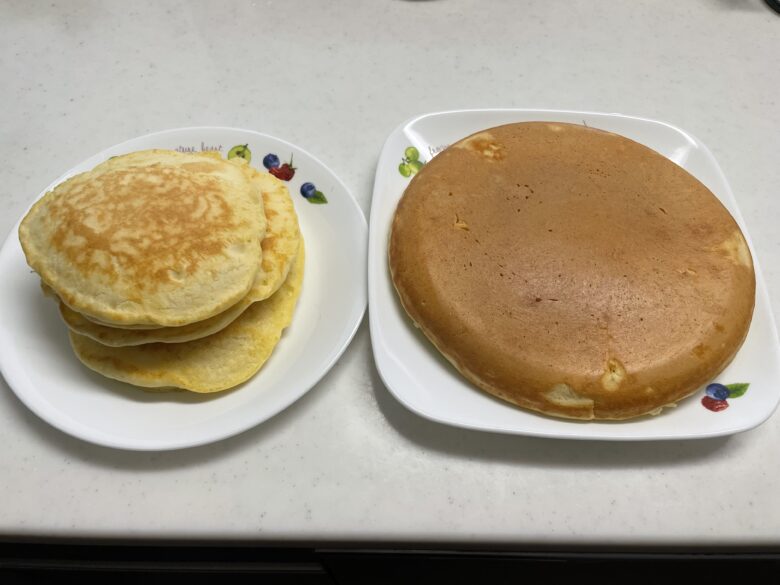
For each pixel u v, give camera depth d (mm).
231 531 555
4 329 628
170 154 681
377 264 699
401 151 816
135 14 1070
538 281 631
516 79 1011
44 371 608
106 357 594
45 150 871
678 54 1062
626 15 1117
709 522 573
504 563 617
